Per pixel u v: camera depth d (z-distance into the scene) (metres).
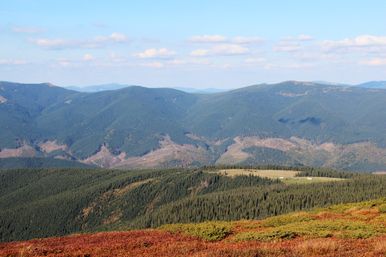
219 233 33.62
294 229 32.88
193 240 31.22
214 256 22.12
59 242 32.25
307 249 23.50
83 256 26.00
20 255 26.42
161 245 28.22
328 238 29.22
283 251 23.14
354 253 22.44
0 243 33.41
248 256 22.02
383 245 23.31
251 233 31.67
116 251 26.73
